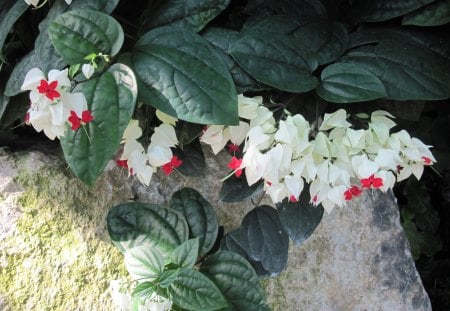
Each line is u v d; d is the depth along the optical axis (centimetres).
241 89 79
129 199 88
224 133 80
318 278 96
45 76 75
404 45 83
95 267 84
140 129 77
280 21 82
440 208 129
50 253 82
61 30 73
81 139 70
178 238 84
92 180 70
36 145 92
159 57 74
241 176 86
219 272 85
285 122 75
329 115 77
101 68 73
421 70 81
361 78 78
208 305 80
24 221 82
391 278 100
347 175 78
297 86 77
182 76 72
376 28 87
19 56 92
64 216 84
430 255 126
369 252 99
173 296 81
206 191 92
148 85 73
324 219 97
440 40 84
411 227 126
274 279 94
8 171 83
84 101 70
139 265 81
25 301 80
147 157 77
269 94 83
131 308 81
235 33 81
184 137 81
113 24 73
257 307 84
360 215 99
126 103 70
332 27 84
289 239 94
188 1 81
